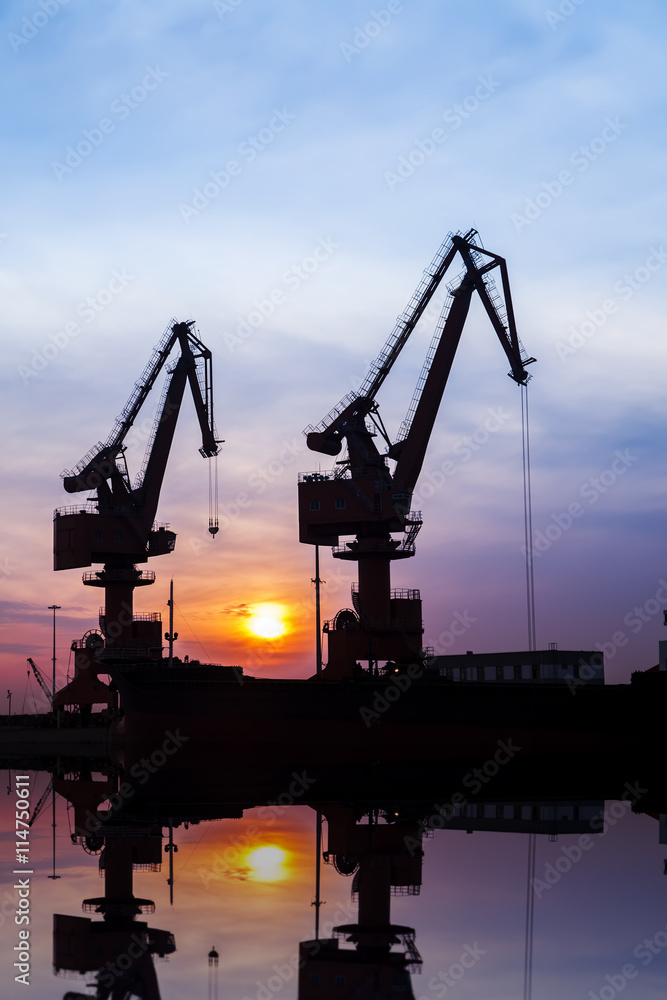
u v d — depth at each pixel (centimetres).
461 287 8088
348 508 8050
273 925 2047
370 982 1648
